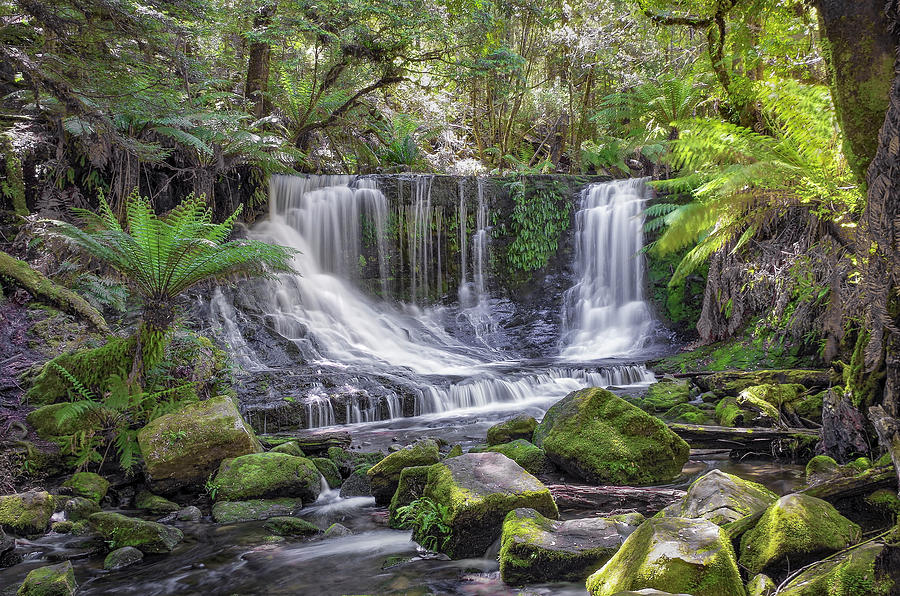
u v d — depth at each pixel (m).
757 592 2.79
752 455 5.83
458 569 3.70
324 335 10.65
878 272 3.32
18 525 4.31
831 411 5.04
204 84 10.84
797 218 8.19
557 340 12.49
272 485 4.95
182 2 7.70
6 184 9.19
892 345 3.64
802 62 7.58
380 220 12.66
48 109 8.46
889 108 2.68
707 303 10.20
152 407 5.83
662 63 16.70
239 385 7.62
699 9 8.15
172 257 5.62
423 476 4.52
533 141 20.89
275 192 12.10
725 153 6.44
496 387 8.80
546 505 4.04
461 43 13.99
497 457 4.52
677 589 2.67
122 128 9.45
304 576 3.70
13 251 8.59
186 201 5.95
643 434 5.36
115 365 5.88
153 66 8.67
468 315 12.87
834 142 5.56
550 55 19.39
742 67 8.51
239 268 6.07
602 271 13.05
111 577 3.76
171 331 6.25
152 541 4.14
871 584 2.50
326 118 13.95
